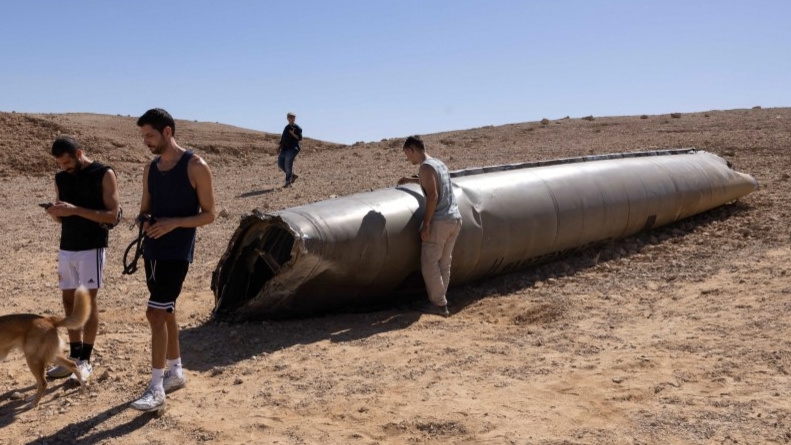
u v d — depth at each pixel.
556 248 9.62
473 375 6.14
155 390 5.50
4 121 30.97
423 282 8.52
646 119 28.25
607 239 10.41
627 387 5.66
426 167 7.80
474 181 9.09
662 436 4.83
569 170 10.22
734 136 19.00
